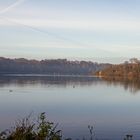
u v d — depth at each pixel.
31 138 7.64
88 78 157.25
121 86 89.81
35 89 72.75
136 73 172.00
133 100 49.09
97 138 19.61
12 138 7.64
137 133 21.52
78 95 57.75
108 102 45.38
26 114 29.88
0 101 44.75
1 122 24.64
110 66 197.88
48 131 7.74
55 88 77.81
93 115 30.52
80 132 21.47
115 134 21.09
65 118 28.14
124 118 28.52
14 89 71.06
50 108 36.38
